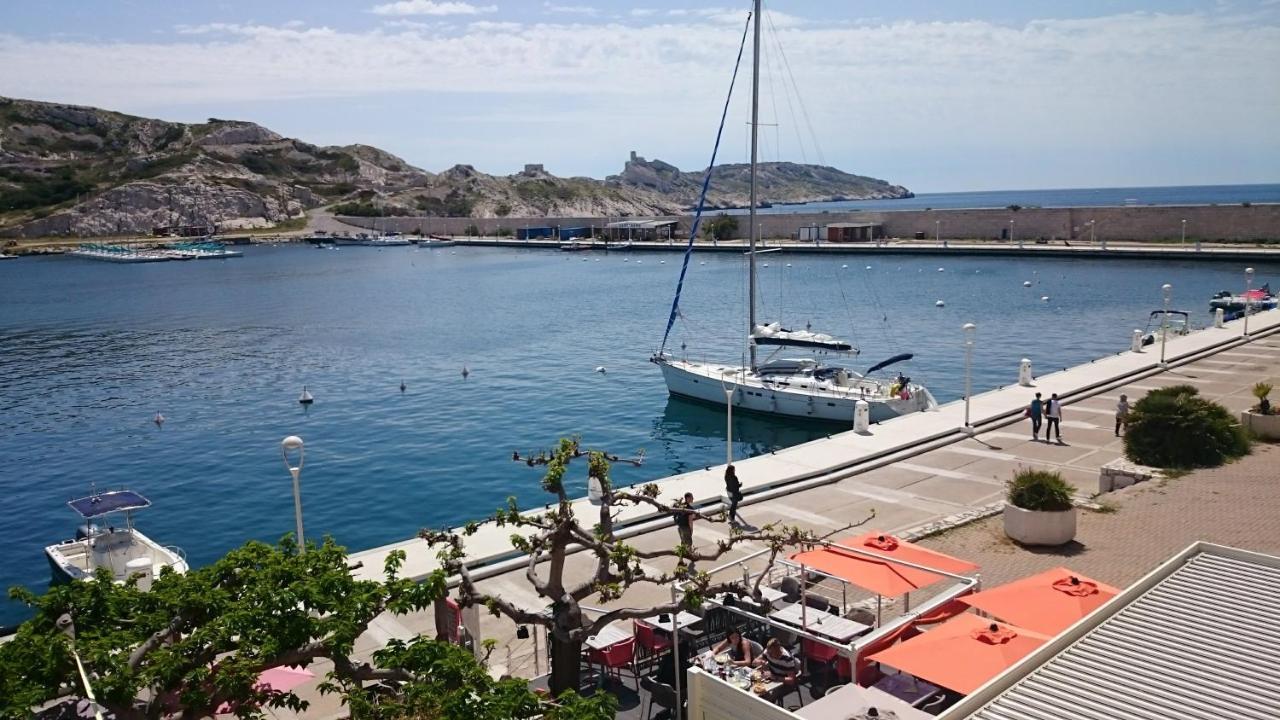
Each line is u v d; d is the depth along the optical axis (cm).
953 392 4606
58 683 991
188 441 4066
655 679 1441
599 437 3997
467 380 5288
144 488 3419
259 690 1113
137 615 1111
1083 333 6156
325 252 18400
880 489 2575
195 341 7069
